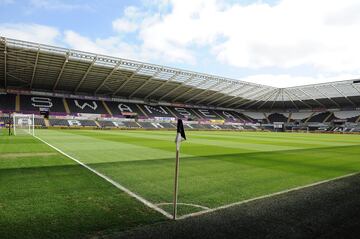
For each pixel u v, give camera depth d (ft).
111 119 171.01
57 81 146.92
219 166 30.76
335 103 209.26
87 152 40.63
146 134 102.37
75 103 171.22
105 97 187.01
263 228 12.42
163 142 62.90
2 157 33.32
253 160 36.35
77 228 11.97
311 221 13.42
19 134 82.74
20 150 40.70
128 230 11.86
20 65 122.11
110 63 127.44
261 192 19.25
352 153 48.55
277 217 13.93
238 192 19.15
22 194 17.26
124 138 75.56
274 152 47.75
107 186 19.90
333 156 43.39
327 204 16.40
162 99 207.92
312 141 84.02
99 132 111.55
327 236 11.68
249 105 243.60
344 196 18.40
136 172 25.80
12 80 144.25
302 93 197.88
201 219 13.47
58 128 143.23
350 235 11.82
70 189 18.75
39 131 107.86
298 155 43.93
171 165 30.53
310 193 19.15
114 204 15.61
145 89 176.55
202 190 19.54
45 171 24.94
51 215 13.56
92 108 172.76
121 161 32.45
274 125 234.38
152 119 185.68
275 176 25.45
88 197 16.92
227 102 226.58
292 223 13.11
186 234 11.53
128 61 128.57
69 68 129.70
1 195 16.99
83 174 24.00
